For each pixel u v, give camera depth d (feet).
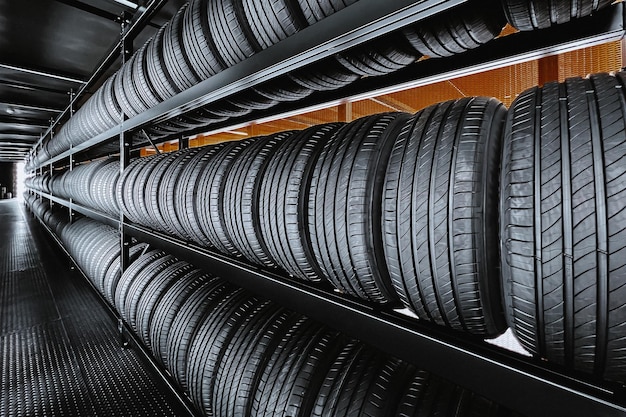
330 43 2.57
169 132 8.32
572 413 1.71
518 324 1.98
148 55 5.55
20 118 24.99
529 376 1.84
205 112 5.66
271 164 3.67
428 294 2.32
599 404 1.62
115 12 10.61
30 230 25.27
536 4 2.45
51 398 6.05
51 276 13.32
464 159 2.13
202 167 4.81
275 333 4.08
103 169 9.55
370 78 4.56
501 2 2.60
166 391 6.21
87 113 9.60
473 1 2.54
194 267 6.36
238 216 3.92
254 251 3.99
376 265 2.71
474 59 3.59
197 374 4.48
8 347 7.77
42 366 7.01
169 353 5.20
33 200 34.63
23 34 12.09
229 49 4.12
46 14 10.78
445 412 2.81
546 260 1.71
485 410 2.83
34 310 9.89
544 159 1.77
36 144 33.94
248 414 3.83
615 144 1.65
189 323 5.00
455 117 2.33
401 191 2.38
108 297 8.80
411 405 2.91
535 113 1.93
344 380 3.26
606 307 1.62
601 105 1.77
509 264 1.87
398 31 2.89
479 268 2.09
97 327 8.77
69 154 13.85
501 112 2.35
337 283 3.11
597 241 1.60
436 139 2.30
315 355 3.63
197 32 4.37
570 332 1.74
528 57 3.35
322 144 3.34
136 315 6.47
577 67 8.00
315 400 3.33
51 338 8.20
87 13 10.66
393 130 2.83
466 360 2.08
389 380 3.13
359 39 2.48
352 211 2.68
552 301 1.73
